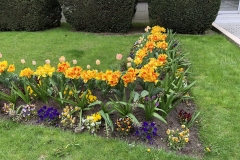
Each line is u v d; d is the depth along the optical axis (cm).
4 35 661
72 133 307
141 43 511
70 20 675
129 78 317
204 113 350
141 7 998
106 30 677
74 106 341
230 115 347
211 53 538
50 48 573
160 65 371
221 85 420
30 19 677
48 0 686
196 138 304
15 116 329
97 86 360
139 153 278
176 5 626
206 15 630
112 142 293
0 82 408
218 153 284
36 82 370
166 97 338
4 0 667
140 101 336
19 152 282
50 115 319
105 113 313
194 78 442
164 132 306
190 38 625
